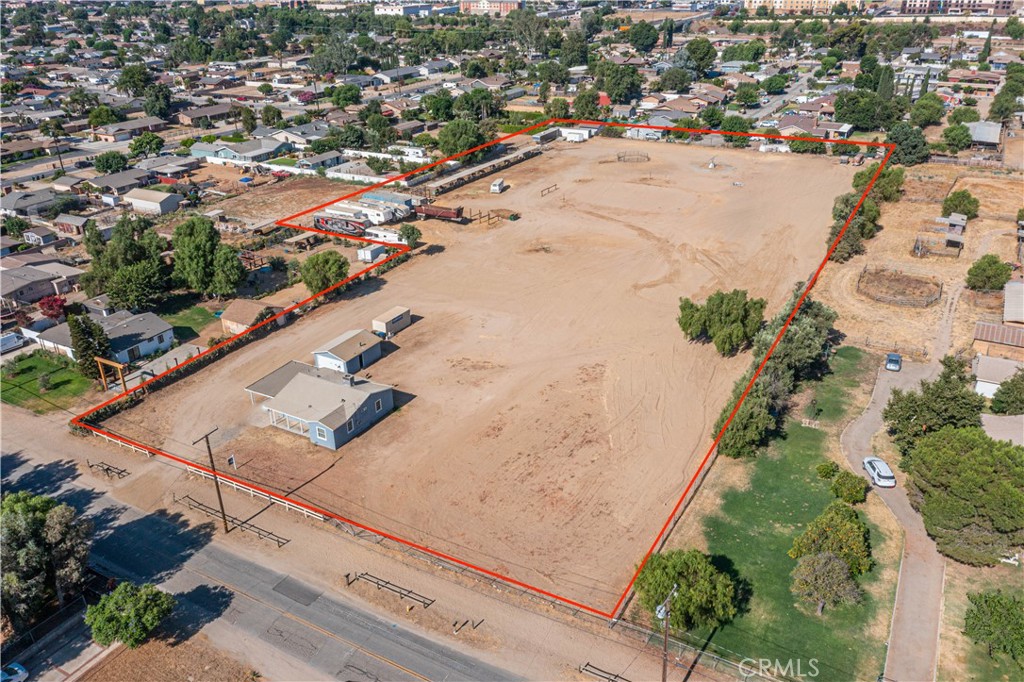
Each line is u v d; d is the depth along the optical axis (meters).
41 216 116.62
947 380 53.88
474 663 39.66
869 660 38.81
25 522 42.66
